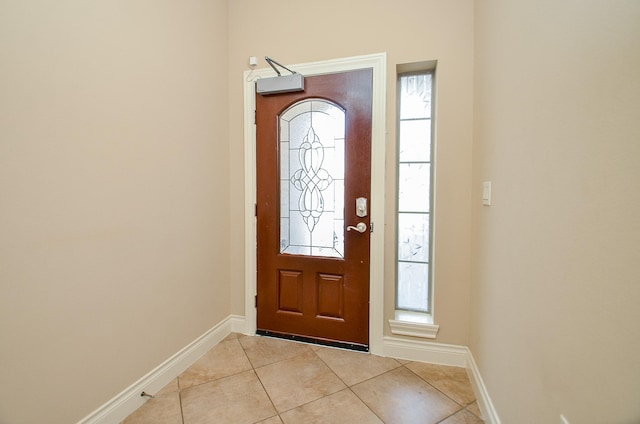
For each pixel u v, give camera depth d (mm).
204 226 1892
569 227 704
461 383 1590
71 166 1120
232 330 2158
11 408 960
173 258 1641
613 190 556
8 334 950
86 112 1169
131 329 1384
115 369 1306
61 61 1076
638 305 498
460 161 1710
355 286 1922
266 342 2031
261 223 2094
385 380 1613
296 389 1537
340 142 1928
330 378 1630
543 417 822
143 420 1324
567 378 706
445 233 1754
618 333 542
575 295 676
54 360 1075
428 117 1917
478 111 1554
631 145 514
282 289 2080
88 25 1168
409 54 1757
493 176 1282
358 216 1889
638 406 496
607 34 574
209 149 1930
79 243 1154
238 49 2084
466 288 1734
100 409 1239
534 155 891
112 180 1283
